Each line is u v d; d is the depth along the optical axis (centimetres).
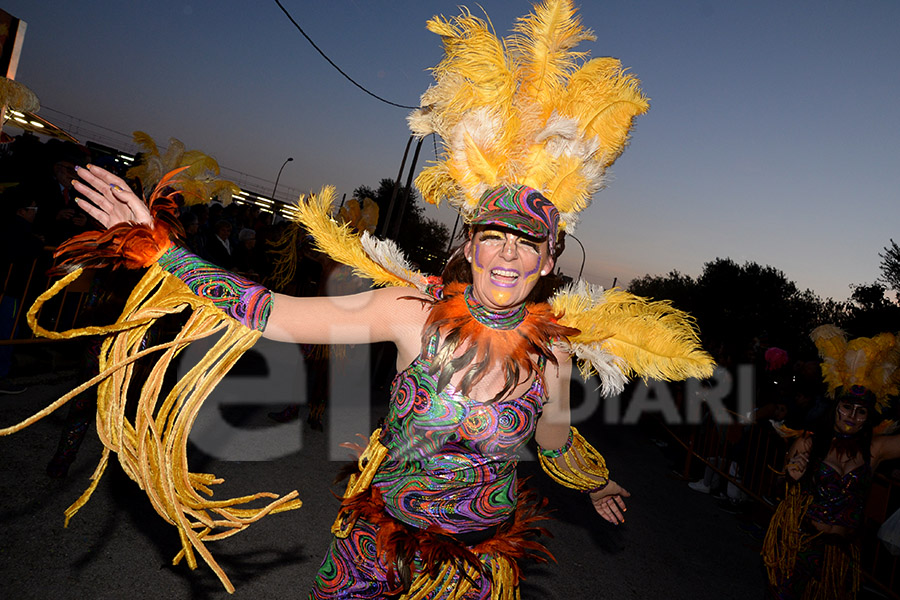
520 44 199
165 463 167
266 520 393
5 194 508
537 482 620
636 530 561
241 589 311
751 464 698
